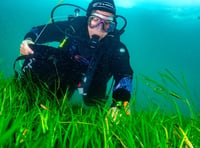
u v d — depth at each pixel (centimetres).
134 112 204
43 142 111
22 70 271
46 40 329
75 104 297
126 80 281
